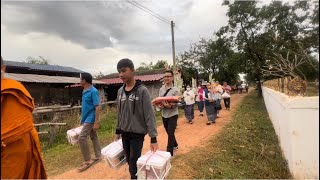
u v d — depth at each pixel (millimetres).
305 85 4750
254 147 7469
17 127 2475
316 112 4621
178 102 5734
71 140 5711
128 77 3709
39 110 10211
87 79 5414
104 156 4215
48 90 20531
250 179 5277
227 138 7992
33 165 2742
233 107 17094
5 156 2475
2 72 2537
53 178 5312
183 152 6434
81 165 5559
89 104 5453
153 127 3750
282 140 6840
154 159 3688
